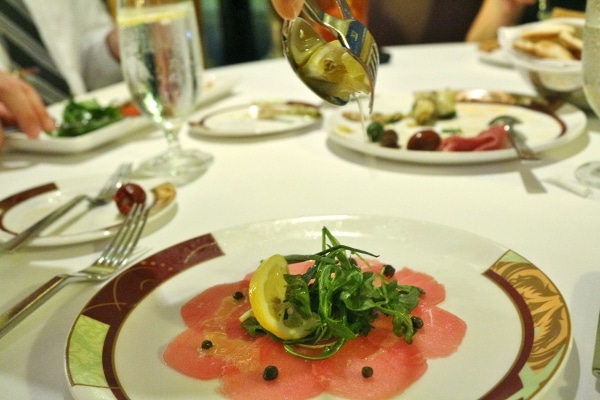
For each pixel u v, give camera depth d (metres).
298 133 1.35
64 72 2.46
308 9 0.63
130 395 0.49
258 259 0.72
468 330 0.54
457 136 1.10
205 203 0.99
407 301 0.58
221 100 1.68
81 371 0.51
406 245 0.71
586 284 0.65
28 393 0.55
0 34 2.37
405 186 0.99
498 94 1.35
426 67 1.82
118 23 1.09
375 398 0.47
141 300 0.63
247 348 0.55
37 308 0.67
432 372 0.50
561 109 1.22
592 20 0.85
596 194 0.89
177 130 1.24
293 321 0.55
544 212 0.85
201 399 0.49
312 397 0.48
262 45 4.63
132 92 1.15
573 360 0.53
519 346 0.51
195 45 1.15
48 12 2.48
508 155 1.01
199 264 0.71
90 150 1.35
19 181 1.18
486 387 0.47
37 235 0.82
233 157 1.22
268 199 0.98
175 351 0.55
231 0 4.16
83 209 0.97
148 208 0.91
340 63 0.70
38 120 1.36
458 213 0.87
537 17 2.77
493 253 0.65
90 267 0.76
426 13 3.08
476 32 2.51
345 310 0.55
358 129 1.24
